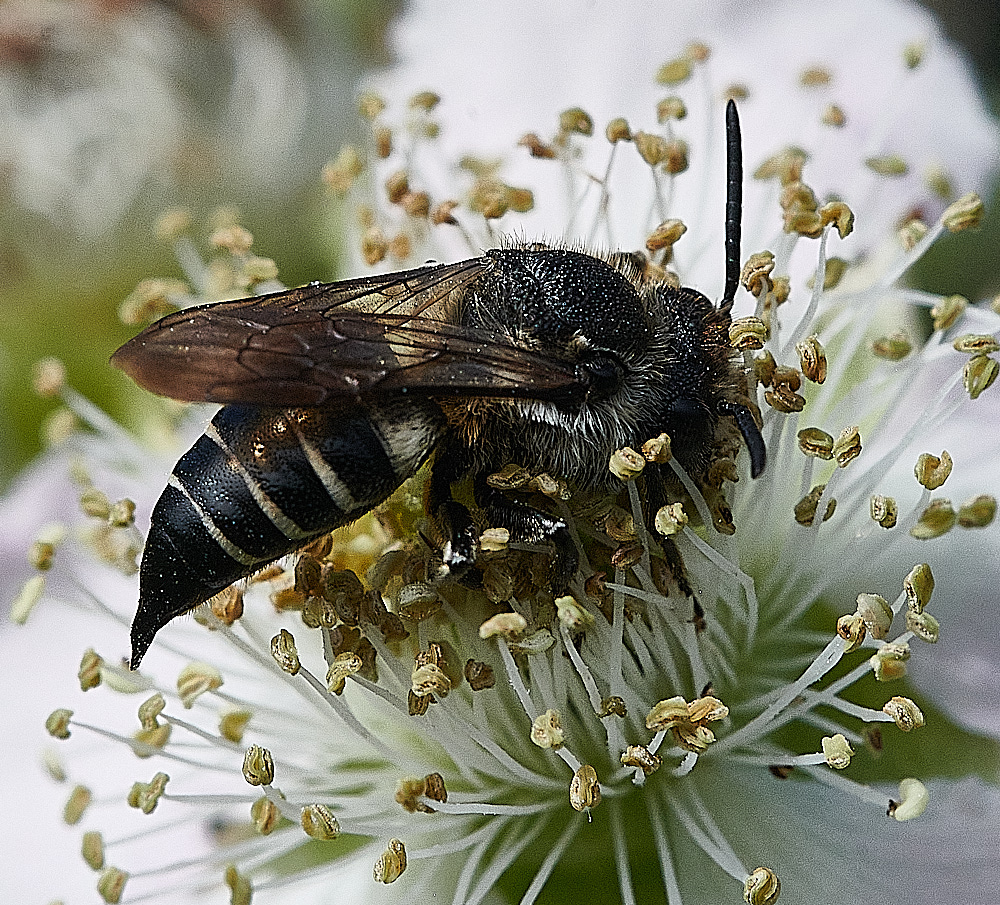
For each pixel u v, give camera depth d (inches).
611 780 2.4
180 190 3.2
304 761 2.5
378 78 3.1
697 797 2.4
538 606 2.3
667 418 2.3
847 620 2.3
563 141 2.6
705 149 2.7
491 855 2.5
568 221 2.6
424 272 2.3
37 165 3.2
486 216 2.5
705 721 2.3
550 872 2.4
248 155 3.2
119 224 3.2
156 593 2.2
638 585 2.4
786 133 2.8
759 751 2.4
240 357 2.2
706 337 2.3
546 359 2.2
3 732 2.8
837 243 2.7
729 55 2.9
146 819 2.7
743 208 2.7
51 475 2.9
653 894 2.4
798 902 2.4
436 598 2.3
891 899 2.4
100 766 2.7
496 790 2.5
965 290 2.8
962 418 2.6
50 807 2.7
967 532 2.5
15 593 2.8
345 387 2.2
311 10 3.3
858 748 2.4
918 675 2.5
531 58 3.0
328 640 2.4
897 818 2.3
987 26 3.1
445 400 2.3
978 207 2.5
